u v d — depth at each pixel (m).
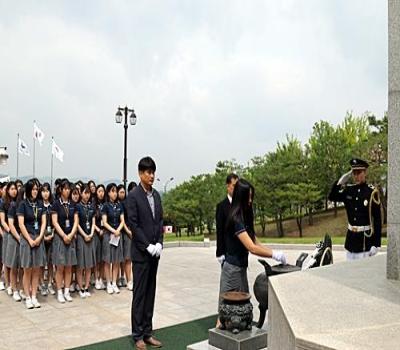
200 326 5.08
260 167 27.98
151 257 4.43
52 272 6.78
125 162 14.78
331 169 26.61
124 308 5.90
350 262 3.41
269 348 2.55
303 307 2.07
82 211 6.54
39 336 4.72
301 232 27.66
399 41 2.85
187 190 28.00
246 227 3.85
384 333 1.68
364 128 28.22
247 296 3.62
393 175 2.78
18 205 6.02
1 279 7.46
